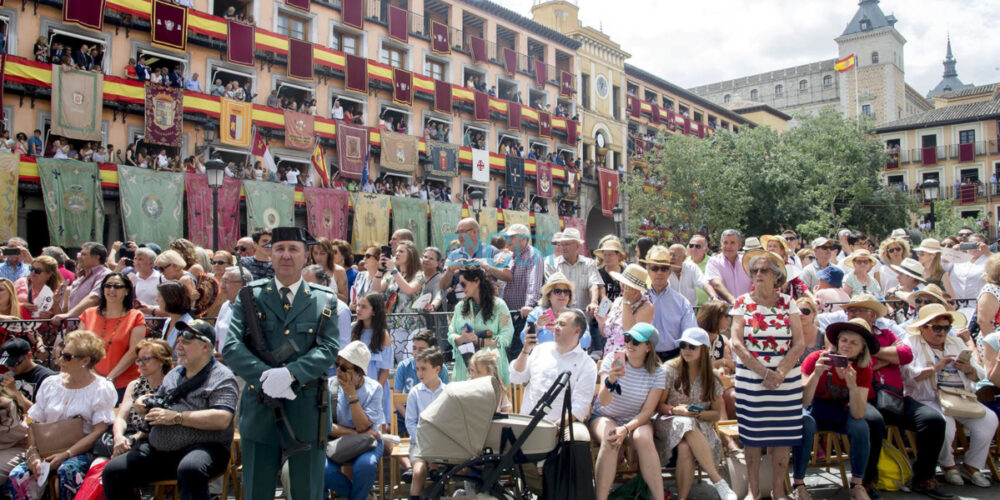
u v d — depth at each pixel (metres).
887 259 9.79
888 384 6.35
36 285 7.89
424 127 29.95
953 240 13.19
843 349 5.82
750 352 5.59
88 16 19.59
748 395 5.62
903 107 70.25
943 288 9.94
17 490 5.40
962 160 49.59
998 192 47.56
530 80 35.69
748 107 57.41
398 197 26.95
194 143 22.11
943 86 88.19
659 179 34.31
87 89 19.34
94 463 5.44
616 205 38.84
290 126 24.25
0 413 5.71
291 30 25.84
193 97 21.75
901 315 8.58
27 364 6.28
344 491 5.54
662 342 6.71
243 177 22.75
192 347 5.21
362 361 5.55
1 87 17.77
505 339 6.61
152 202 20.14
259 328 4.34
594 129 39.47
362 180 26.22
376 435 5.67
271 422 4.38
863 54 69.50
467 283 6.62
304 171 25.73
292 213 23.33
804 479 6.23
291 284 4.51
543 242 30.55
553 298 6.75
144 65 20.80
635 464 6.03
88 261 7.91
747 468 5.68
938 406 6.44
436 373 6.04
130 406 5.64
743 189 33.84
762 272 5.55
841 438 6.85
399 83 28.38
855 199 39.31
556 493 4.77
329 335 4.50
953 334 6.92
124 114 20.61
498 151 33.38
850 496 5.91
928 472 6.06
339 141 25.69
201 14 22.27
